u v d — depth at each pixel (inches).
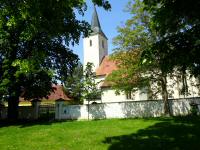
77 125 888.9
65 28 1073.5
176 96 1427.2
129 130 686.5
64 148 492.7
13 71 1007.6
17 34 998.4
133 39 1016.2
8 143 583.5
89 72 1331.2
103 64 2208.4
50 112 1574.8
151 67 981.8
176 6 257.1
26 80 1071.0
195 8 249.4
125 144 494.9
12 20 414.6
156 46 274.8
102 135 619.5
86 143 526.3
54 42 1185.4
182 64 267.6
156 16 273.4
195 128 653.3
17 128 875.4
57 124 948.0
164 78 1083.3
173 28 273.0
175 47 267.1
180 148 441.1
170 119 948.0
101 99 1766.7
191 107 1145.4
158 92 1163.3
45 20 393.7
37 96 1184.2
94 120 1136.8
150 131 642.8
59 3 369.7
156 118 1033.5
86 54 2834.6
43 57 935.0
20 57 1077.1
